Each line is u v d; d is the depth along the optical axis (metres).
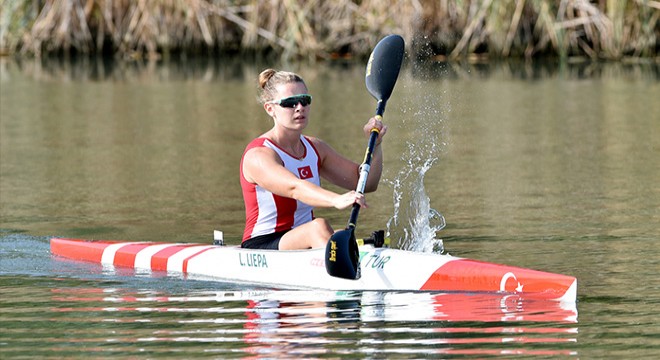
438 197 35.19
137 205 34.38
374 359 18.42
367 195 35.78
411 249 28.12
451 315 21.11
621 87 65.25
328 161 26.03
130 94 64.56
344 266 22.77
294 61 82.50
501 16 79.56
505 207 33.28
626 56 80.62
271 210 25.39
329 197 23.42
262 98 25.14
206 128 51.25
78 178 39.16
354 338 19.66
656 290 22.97
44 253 28.12
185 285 24.45
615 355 18.56
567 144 45.75
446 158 42.72
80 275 25.61
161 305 22.45
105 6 85.56
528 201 34.19
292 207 25.52
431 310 21.52
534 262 26.00
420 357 18.52
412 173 39.47
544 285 22.31
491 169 40.22
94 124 52.72
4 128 51.66
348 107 57.62
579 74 72.50
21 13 85.88
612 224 30.42
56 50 87.38
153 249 26.91
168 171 40.38
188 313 21.75
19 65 81.38
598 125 50.97
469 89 65.12
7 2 86.00
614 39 79.56
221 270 25.52
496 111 56.31
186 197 35.56
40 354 19.11
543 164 41.12
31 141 47.72
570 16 80.12
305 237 24.75
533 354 18.66
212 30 84.81
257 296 23.14
